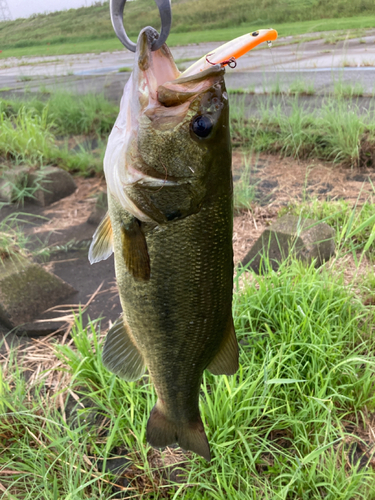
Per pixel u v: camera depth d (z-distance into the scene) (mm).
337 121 1396
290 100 1854
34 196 1373
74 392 672
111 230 384
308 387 603
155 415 436
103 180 1473
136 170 313
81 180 1498
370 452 558
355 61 2434
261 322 727
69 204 1353
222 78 316
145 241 332
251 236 1043
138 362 418
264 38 300
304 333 656
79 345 677
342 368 625
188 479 505
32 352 779
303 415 566
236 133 1628
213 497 520
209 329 380
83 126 1955
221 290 368
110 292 931
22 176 1382
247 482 496
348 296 714
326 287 746
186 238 339
